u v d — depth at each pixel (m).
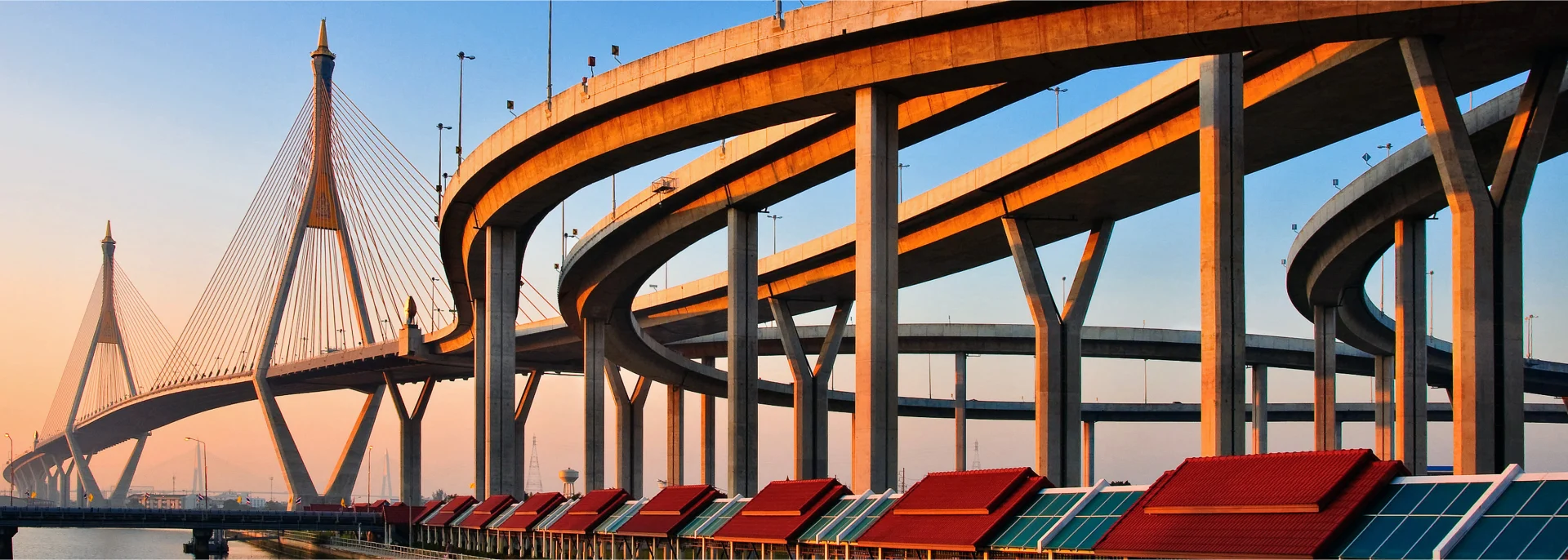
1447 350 112.56
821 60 55.69
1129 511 38.25
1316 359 84.94
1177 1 45.66
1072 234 76.56
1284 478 34.78
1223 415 46.19
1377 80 49.59
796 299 98.94
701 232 83.25
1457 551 28.95
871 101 54.03
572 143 69.56
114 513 108.94
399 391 167.00
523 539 80.44
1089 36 47.91
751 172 75.31
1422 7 40.59
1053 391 70.06
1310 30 43.53
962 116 59.72
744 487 78.06
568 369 153.00
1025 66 50.53
